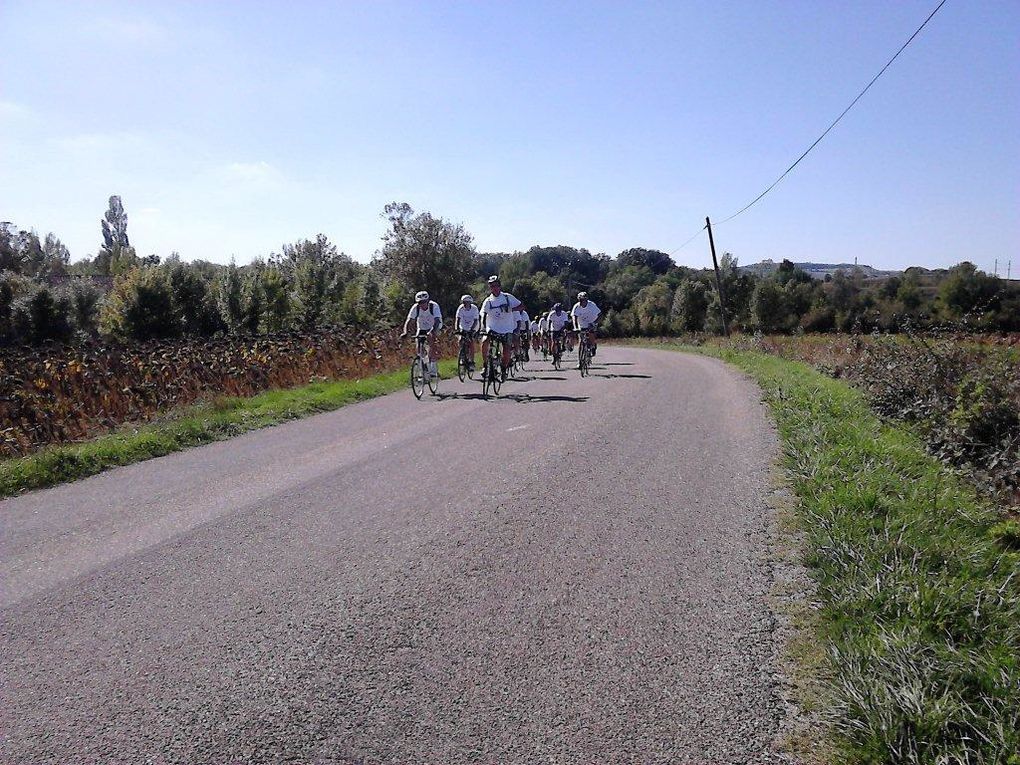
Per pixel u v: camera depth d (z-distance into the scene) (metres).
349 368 17.20
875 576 4.12
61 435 9.94
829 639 3.52
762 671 3.37
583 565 4.69
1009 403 8.18
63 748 2.87
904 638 3.36
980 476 7.05
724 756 2.78
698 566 4.66
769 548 4.98
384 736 2.91
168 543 5.25
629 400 12.63
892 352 13.84
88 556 5.05
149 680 3.37
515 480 6.80
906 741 2.70
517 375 18.53
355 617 3.97
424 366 13.49
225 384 13.80
